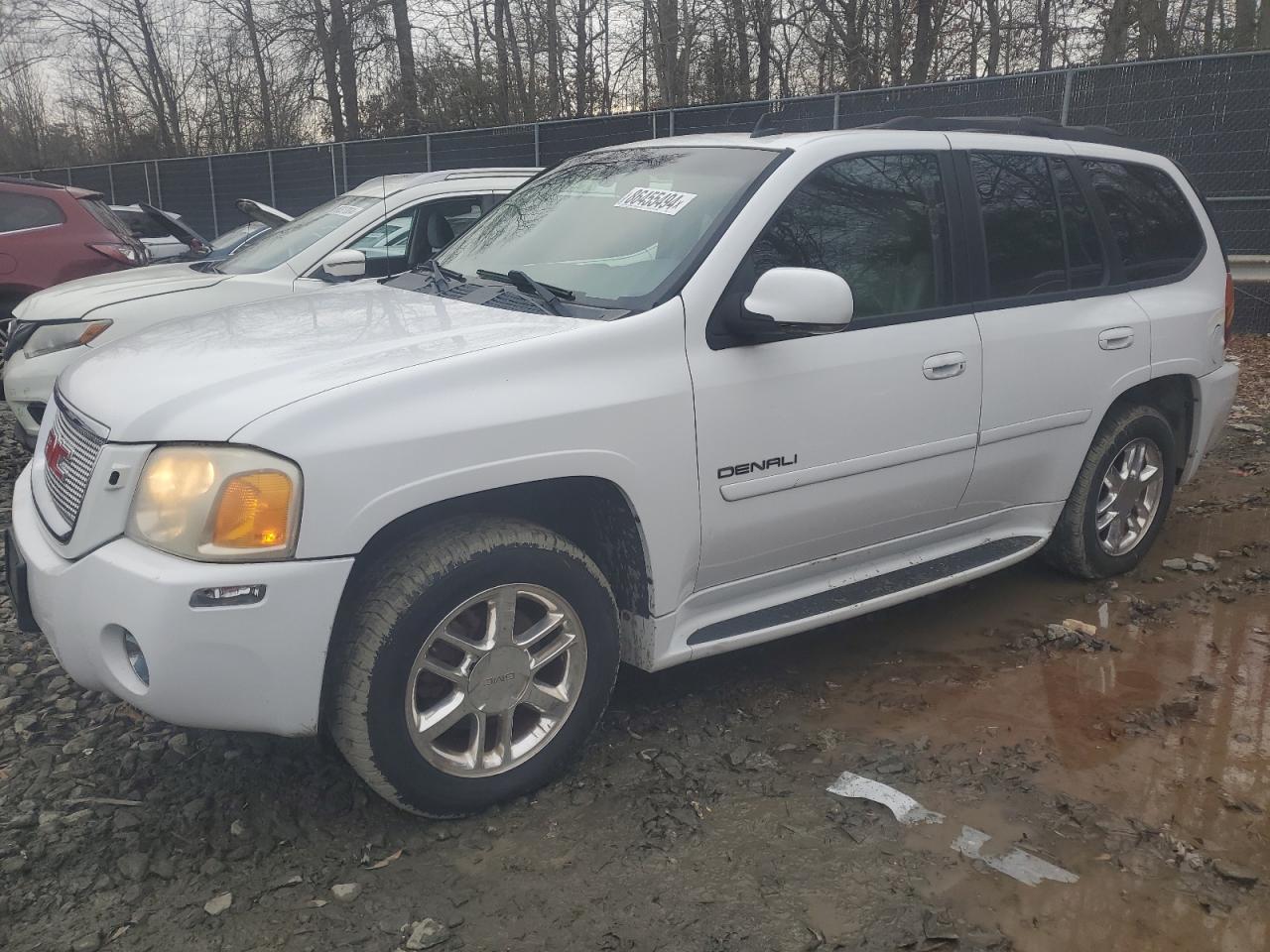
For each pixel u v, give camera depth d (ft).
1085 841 9.29
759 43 66.03
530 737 9.82
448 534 9.13
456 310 11.00
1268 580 15.57
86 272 29.89
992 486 13.37
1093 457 14.62
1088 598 14.99
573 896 8.53
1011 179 13.61
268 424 8.30
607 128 47.11
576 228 12.23
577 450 9.45
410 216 21.79
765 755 10.65
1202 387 15.84
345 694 8.71
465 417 8.91
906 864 8.95
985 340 12.71
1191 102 33.60
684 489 10.23
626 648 10.80
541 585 9.49
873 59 60.90
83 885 8.63
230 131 101.04
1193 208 16.15
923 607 14.75
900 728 11.30
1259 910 8.41
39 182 30.27
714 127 42.98
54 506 9.62
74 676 9.17
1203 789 10.12
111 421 8.93
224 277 20.90
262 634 8.25
